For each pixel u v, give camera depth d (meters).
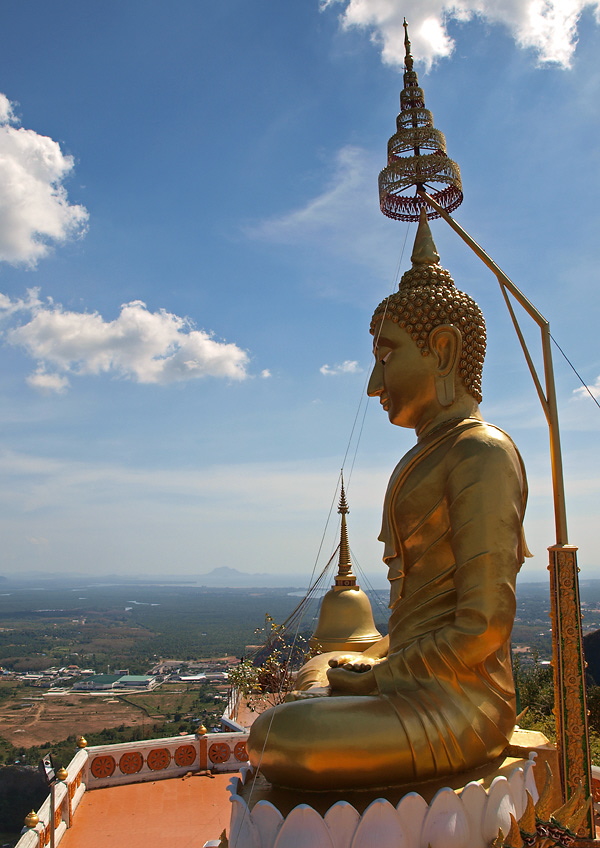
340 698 7.01
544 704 20.19
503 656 7.71
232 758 13.72
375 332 9.39
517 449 8.27
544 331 7.73
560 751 6.67
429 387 8.98
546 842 6.04
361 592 12.64
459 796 6.41
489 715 7.22
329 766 6.59
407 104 10.46
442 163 9.70
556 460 7.36
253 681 16.58
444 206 10.94
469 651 7.21
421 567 8.14
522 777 7.06
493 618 7.25
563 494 7.22
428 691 7.16
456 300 9.09
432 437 8.54
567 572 6.89
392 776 6.71
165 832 10.56
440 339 8.96
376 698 7.03
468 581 7.46
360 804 6.49
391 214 11.07
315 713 6.80
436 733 6.81
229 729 16.06
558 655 6.79
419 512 8.20
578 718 6.64
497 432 8.17
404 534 8.33
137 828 10.73
